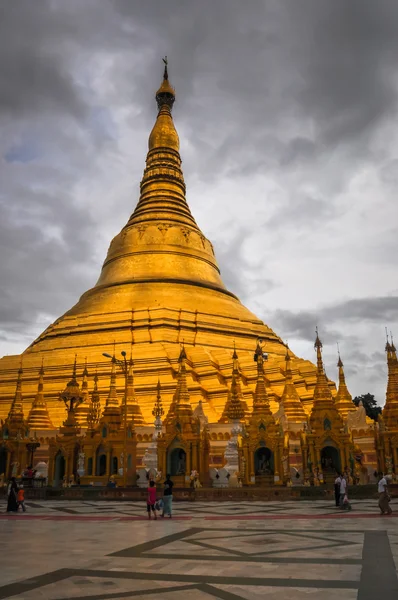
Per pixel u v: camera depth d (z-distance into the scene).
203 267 84.81
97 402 57.88
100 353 68.81
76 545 16.91
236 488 38.41
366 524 21.94
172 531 20.39
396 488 38.03
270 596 10.34
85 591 10.84
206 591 10.77
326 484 41.09
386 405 48.81
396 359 50.53
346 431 45.56
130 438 51.44
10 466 51.94
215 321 75.31
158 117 101.00
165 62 106.88
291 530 20.20
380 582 11.45
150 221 87.38
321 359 48.81
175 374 64.44
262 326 80.44
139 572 12.64
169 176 93.81
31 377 68.81
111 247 88.94
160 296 77.06
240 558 14.36
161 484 44.62
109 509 31.50
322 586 11.12
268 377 65.94
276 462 44.28
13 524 23.42
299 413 56.75
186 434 47.31
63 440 52.66
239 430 47.44
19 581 11.74
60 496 40.84
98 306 77.75
